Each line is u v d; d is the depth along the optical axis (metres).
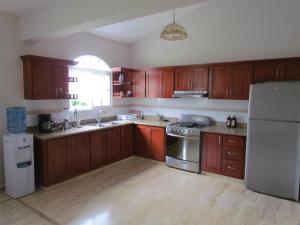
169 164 4.42
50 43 3.89
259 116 3.27
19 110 3.34
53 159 3.40
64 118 4.18
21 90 3.56
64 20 2.92
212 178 3.88
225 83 4.01
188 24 4.65
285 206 2.97
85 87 4.65
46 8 3.11
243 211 2.84
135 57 5.54
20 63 3.53
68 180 3.66
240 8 4.08
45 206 2.91
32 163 3.23
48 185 3.37
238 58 4.18
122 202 3.04
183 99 4.87
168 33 3.23
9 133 3.26
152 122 4.88
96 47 4.75
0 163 3.37
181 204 3.00
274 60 3.50
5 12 3.32
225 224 2.56
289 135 3.06
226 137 3.74
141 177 3.91
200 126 4.34
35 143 3.39
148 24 4.67
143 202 3.04
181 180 3.79
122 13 2.42
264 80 3.64
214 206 2.95
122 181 3.73
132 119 5.31
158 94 4.86
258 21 3.93
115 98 5.30
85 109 4.62
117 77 5.25
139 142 4.91
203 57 4.55
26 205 2.93
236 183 3.69
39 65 3.48
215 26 4.36
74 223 2.54
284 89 3.05
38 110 3.79
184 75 4.46
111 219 2.63
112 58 5.16
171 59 4.98
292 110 3.02
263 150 3.27
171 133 4.32
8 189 3.19
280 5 3.72
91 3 2.64
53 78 3.67
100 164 4.23
